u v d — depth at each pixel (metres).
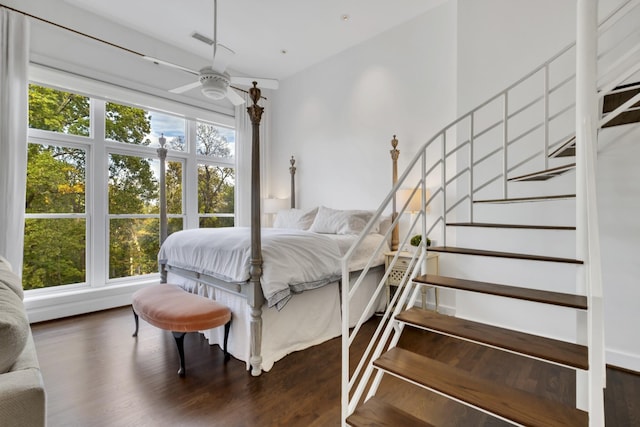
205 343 2.58
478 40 2.86
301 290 2.30
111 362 2.23
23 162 2.86
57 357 2.29
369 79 3.93
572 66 2.41
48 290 3.22
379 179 3.86
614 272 2.18
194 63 4.27
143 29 3.67
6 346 0.82
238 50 4.19
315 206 4.59
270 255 2.19
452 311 3.10
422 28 3.43
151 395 1.82
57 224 3.30
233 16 3.43
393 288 3.33
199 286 2.78
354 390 1.89
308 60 4.48
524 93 2.62
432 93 3.35
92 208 3.50
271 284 2.09
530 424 1.04
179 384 1.95
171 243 3.11
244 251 2.22
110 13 3.37
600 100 1.75
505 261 2.73
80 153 3.46
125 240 3.80
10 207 2.76
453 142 3.16
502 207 2.73
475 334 1.42
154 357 2.31
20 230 2.83
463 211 2.95
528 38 2.62
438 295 3.12
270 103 5.26
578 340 1.43
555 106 2.48
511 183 2.68
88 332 2.79
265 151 5.18
